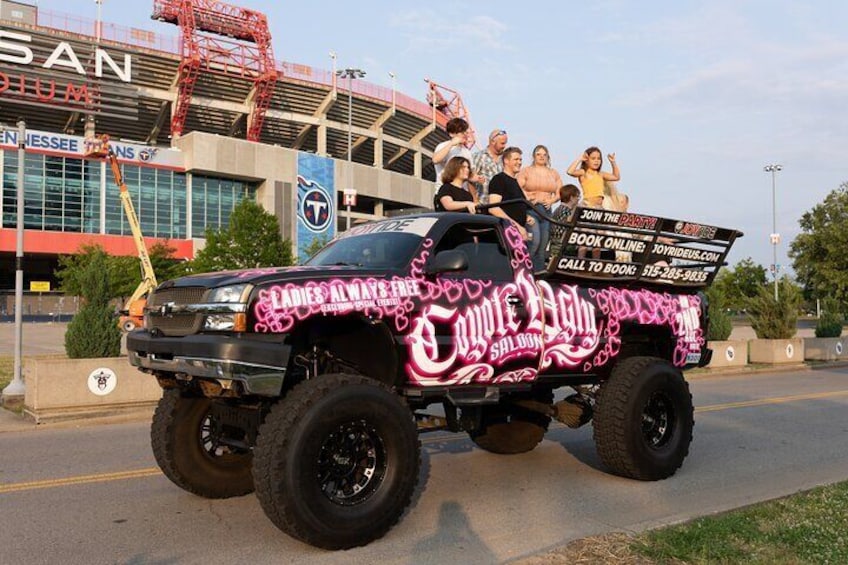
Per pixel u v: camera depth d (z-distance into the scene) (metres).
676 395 7.08
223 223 72.69
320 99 78.88
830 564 4.40
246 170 71.50
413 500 6.27
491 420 7.39
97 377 10.88
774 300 22.50
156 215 69.12
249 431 5.61
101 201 66.81
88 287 11.82
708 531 4.99
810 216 28.66
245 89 75.06
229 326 4.89
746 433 9.92
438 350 5.71
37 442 9.10
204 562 4.75
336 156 89.81
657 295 7.55
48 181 64.50
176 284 5.39
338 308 5.21
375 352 5.69
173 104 73.50
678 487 6.78
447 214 6.14
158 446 6.02
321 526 4.79
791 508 5.65
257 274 5.17
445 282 5.87
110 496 6.42
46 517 5.79
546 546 5.03
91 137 68.06
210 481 6.15
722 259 8.02
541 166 9.06
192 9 70.94
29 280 76.94
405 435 5.20
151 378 11.37
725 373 19.30
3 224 62.75
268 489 4.71
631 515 5.82
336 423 4.89
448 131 8.80
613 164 9.89
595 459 7.98
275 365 4.90
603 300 7.01
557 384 6.86
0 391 13.34
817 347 24.06
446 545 5.07
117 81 68.62
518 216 7.15
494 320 6.08
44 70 65.06
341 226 83.00
